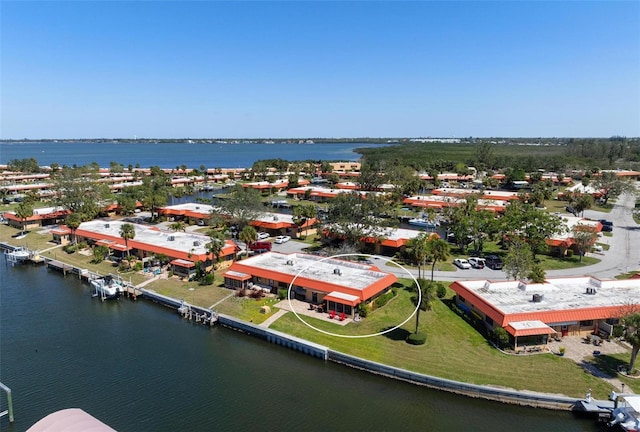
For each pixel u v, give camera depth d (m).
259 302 60.81
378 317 55.41
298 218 96.56
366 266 67.06
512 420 37.94
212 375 45.12
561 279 61.31
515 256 62.34
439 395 41.38
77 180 124.06
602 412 37.12
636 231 103.75
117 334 54.75
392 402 40.53
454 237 87.38
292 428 36.78
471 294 56.56
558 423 37.47
